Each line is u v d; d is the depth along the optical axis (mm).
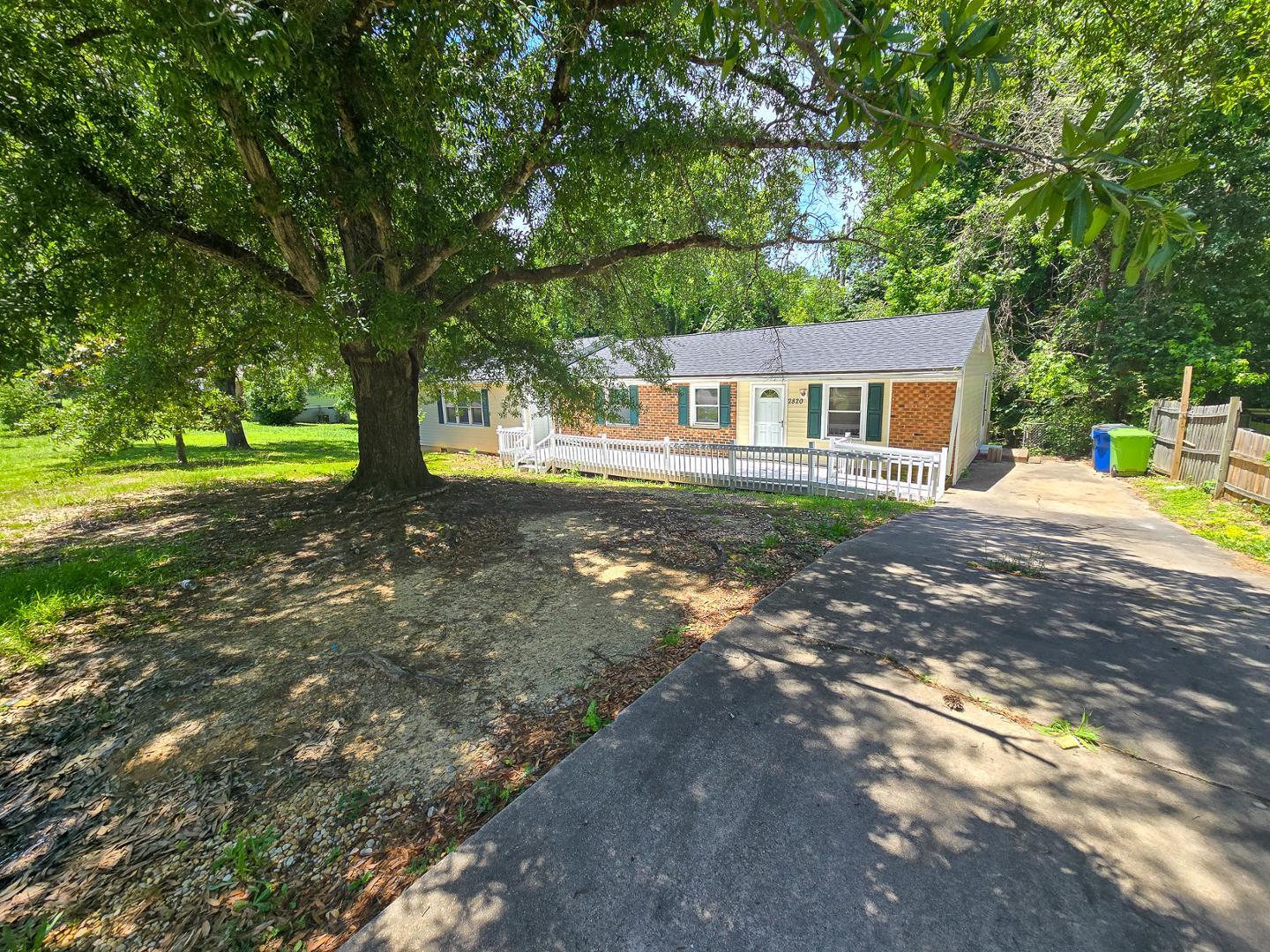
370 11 3850
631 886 1823
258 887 1929
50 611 4258
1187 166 1246
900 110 1559
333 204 5148
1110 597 4270
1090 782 2268
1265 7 4695
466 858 1954
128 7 2943
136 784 2459
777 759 2426
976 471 12750
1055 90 8805
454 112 4754
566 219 6074
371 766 2510
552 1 4141
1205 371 12977
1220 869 1842
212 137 4809
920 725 2666
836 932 1653
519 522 6547
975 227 15750
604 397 10312
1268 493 7016
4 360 4422
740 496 8883
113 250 4875
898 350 12172
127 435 7719
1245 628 3703
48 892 1938
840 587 4469
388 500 7277
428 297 6672
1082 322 15055
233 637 3809
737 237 7211
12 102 3926
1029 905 1725
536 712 2863
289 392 12789
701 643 3568
